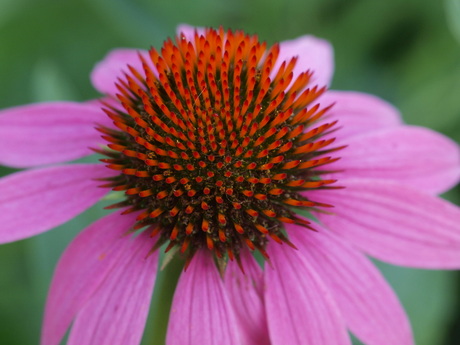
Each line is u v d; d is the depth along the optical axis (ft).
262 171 0.59
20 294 0.76
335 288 0.62
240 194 0.59
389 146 0.66
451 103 0.85
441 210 0.62
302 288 0.61
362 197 0.63
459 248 0.62
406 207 0.63
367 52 0.90
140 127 0.60
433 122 0.86
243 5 0.87
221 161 0.59
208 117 0.59
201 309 0.59
